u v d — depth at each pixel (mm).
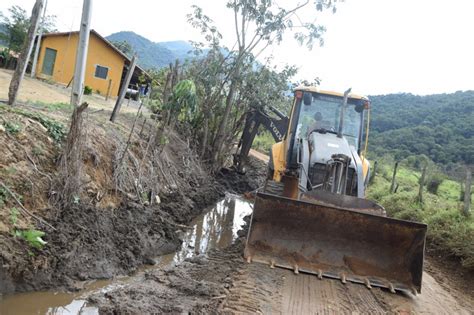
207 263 7602
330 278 7199
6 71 22859
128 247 7273
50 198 6629
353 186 8312
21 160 6535
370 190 18359
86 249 6516
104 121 10242
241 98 15766
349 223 7227
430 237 11164
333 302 6328
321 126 9672
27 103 9391
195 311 5449
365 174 9148
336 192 7781
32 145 6891
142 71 26797
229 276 6887
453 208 12531
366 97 9867
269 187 9727
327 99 10008
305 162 8391
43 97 13750
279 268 7387
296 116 10023
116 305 5371
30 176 6480
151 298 5738
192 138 15430
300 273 7270
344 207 7508
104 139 8883
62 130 7707
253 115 15523
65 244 6246
